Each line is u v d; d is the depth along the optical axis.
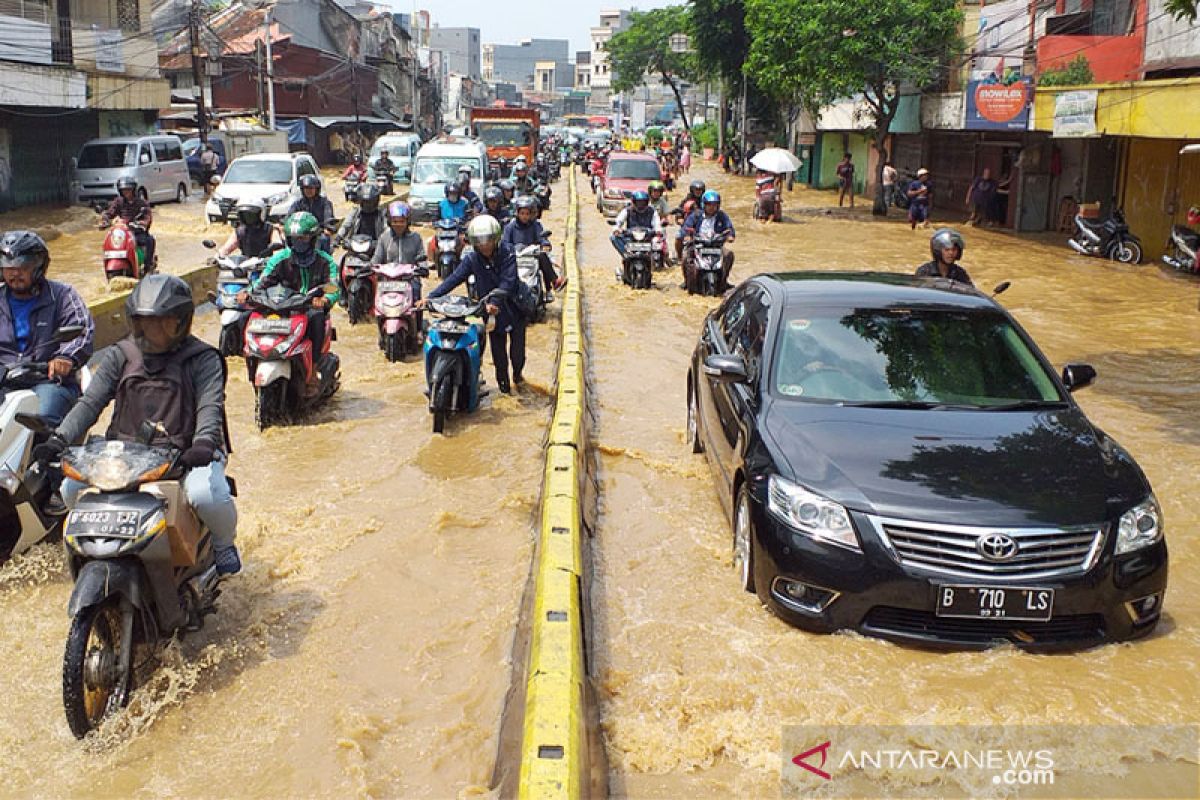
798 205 35.06
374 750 3.99
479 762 3.91
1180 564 5.82
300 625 5.00
